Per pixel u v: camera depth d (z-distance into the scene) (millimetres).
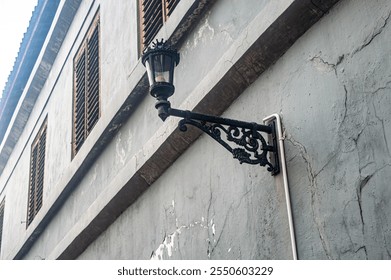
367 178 3867
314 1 4453
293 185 4473
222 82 5320
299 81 4617
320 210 4184
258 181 4863
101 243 7832
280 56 4891
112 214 7457
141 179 6715
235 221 5055
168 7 6770
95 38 9430
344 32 4281
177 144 6051
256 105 5051
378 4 4039
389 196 3693
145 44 7184
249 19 5273
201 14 6059
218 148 5496
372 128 3900
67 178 9156
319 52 4477
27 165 12648
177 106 6191
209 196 5484
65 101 10531
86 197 8586
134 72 7125
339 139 4141
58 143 10547
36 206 11500
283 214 4527
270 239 4617
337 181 4090
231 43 5465
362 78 4051
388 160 3746
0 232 14398
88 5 9914
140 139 7074
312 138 4375
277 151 4691
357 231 3871
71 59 10562
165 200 6281
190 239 5664
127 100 7242
